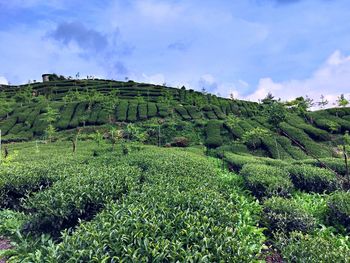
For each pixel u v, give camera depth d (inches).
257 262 218.8
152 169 460.4
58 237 293.4
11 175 415.8
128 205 247.0
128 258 176.2
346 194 382.3
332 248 233.6
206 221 220.5
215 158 864.9
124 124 1374.3
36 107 1712.6
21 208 400.2
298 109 1066.1
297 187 507.8
